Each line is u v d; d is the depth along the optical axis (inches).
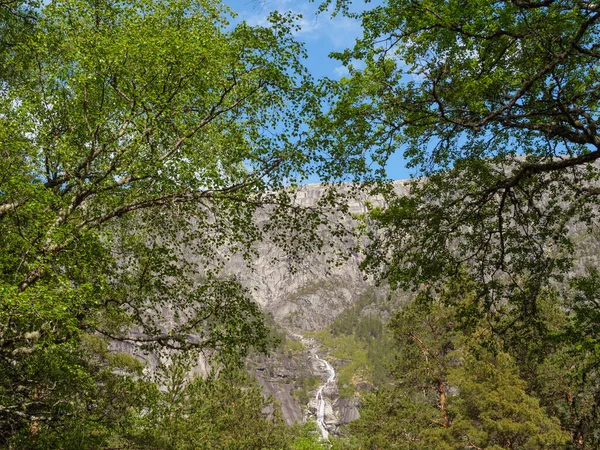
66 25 417.7
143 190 433.1
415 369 1096.2
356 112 410.9
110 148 427.5
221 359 498.6
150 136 429.1
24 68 458.6
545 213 460.8
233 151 460.8
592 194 420.5
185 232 509.0
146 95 414.6
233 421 1117.7
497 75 399.5
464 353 1011.9
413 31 388.2
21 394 466.6
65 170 432.8
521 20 375.6
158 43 401.7
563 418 880.9
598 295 436.5
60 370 455.8
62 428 489.4
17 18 498.0
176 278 512.1
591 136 358.6
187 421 840.3
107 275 478.9
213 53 419.8
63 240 376.2
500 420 917.2
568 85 397.4
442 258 458.9
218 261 522.0
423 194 458.3
